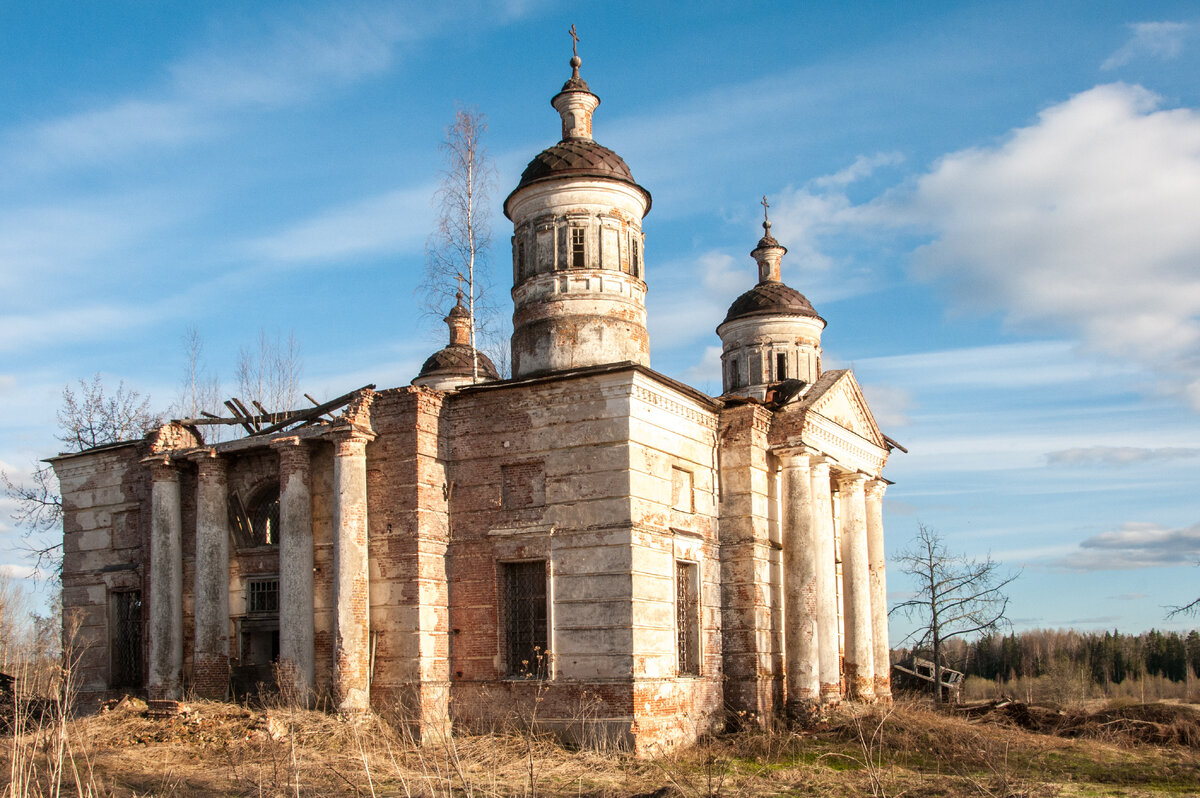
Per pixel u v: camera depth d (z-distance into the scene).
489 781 16.88
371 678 22.92
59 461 30.14
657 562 22.62
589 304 25.75
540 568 23.06
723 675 24.97
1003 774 17.08
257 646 25.86
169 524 26.08
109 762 18.86
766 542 25.98
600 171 26.34
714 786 17.11
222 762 19.30
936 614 39.81
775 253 36.44
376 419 23.94
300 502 23.81
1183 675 85.19
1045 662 81.25
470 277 30.38
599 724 21.25
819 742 22.92
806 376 34.81
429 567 23.14
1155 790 17.88
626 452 22.17
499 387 23.58
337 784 16.98
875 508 32.19
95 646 28.30
